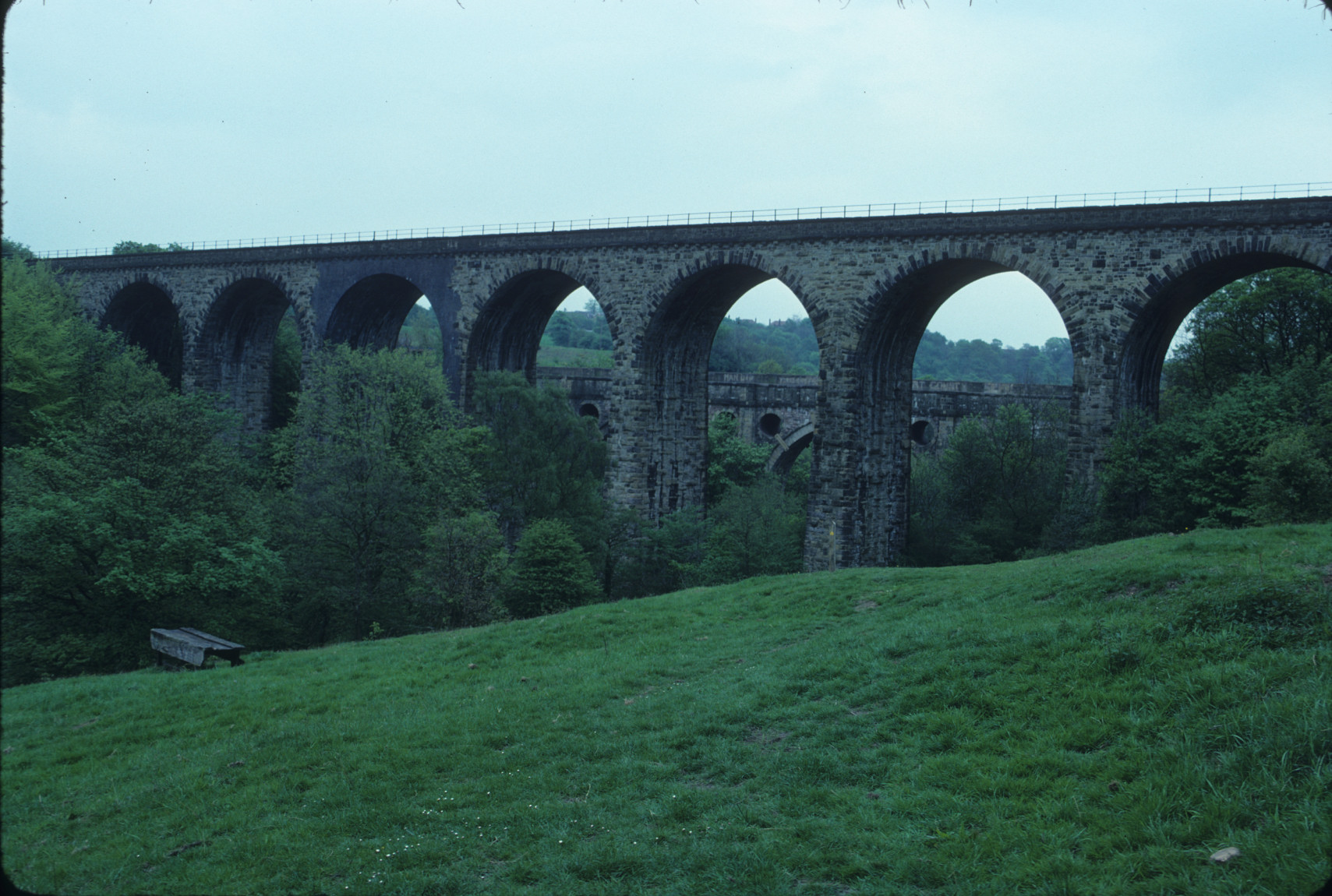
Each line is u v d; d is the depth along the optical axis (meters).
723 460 67.50
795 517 52.66
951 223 37.91
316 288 53.34
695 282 44.47
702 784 12.62
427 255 50.34
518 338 53.34
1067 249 36.00
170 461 33.41
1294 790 8.80
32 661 29.27
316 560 37.06
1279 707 10.12
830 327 40.25
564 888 9.84
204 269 57.12
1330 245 31.17
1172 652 12.58
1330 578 14.02
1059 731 11.59
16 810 13.18
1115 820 9.36
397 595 37.44
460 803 12.47
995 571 22.41
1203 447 34.34
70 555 29.22
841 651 17.09
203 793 13.43
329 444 43.03
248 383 60.84
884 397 43.16
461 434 42.53
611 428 45.72
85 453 32.44
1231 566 15.84
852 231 39.72
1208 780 9.45
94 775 14.67
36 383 40.91
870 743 12.88
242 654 23.55
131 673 22.78
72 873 10.71
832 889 9.32
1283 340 50.06
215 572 31.14
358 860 10.81
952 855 9.44
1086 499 35.69
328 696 18.59
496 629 23.94
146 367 52.97
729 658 18.95
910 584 22.41
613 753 13.98
